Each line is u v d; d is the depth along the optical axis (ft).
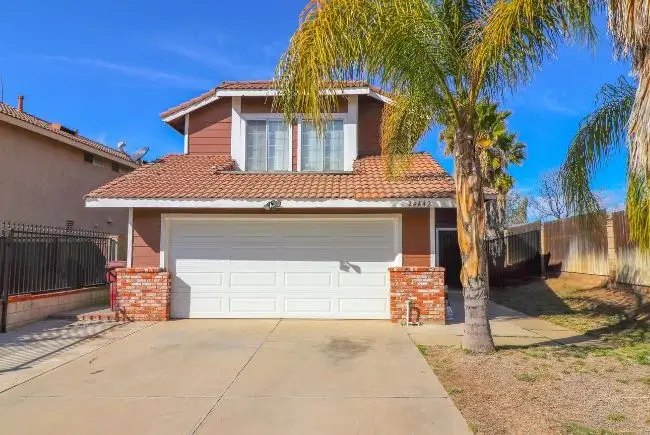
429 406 18.10
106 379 21.84
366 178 40.96
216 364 24.36
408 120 30.66
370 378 21.76
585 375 21.88
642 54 18.45
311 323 35.81
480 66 24.71
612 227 49.11
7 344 28.84
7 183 50.29
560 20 23.82
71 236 41.29
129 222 37.99
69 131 63.87
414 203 34.60
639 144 17.90
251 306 37.86
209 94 48.47
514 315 40.75
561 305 45.47
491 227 82.23
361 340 29.91
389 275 36.63
